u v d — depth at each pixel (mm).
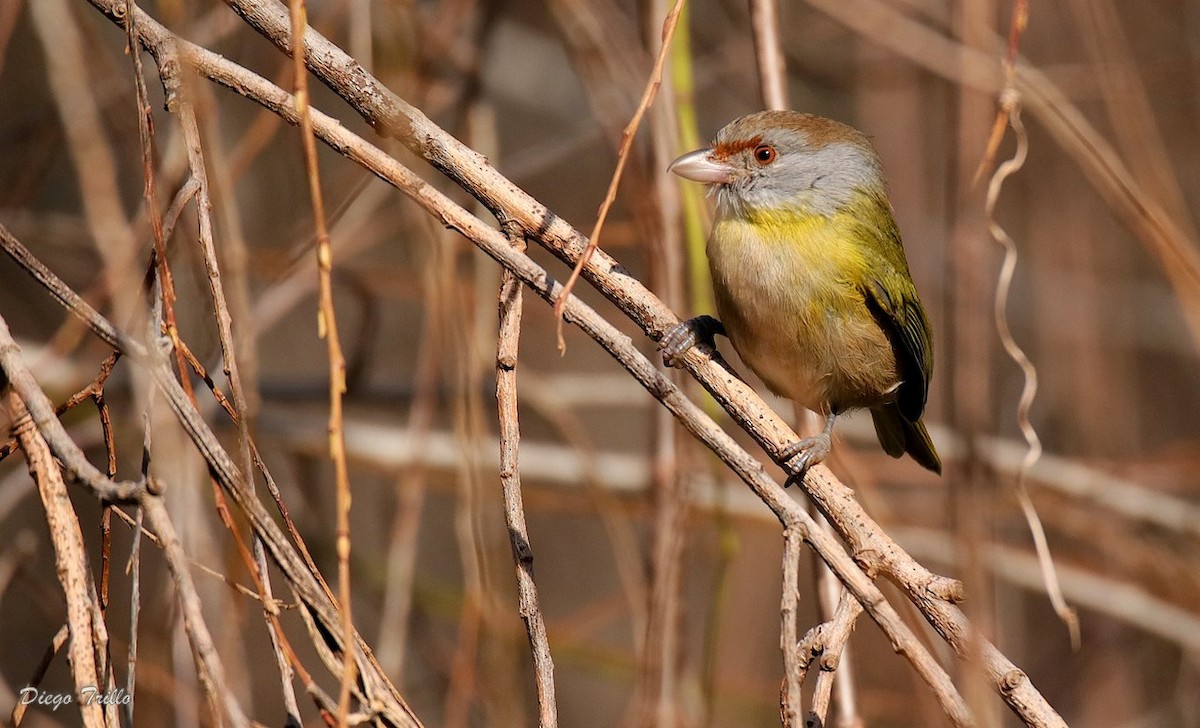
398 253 16328
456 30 11891
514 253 6301
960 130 7148
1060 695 15508
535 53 18016
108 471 5594
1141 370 17500
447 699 12523
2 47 9312
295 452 12820
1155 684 15648
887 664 14945
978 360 6500
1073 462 14547
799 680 5746
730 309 9266
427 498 17141
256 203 14469
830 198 9227
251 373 7719
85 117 9398
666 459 9805
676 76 9945
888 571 6281
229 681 6270
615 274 6777
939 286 15594
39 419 5254
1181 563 13773
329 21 10555
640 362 6223
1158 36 17328
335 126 6316
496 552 10125
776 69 9469
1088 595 13555
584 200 18156
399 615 9711
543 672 5773
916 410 10258
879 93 15367
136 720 9492
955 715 5449
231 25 10039
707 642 10477
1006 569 13602
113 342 5590
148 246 9281
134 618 5184
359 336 13000
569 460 13312
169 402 5352
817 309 9117
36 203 14844
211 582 7516
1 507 11008
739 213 9266
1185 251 9945
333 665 5117
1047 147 16188
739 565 15523
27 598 14016
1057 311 16062
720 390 6844
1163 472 14539
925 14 12664
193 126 5957
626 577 10727
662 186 9391
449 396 12344
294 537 5617
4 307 13898
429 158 6559
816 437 7027
